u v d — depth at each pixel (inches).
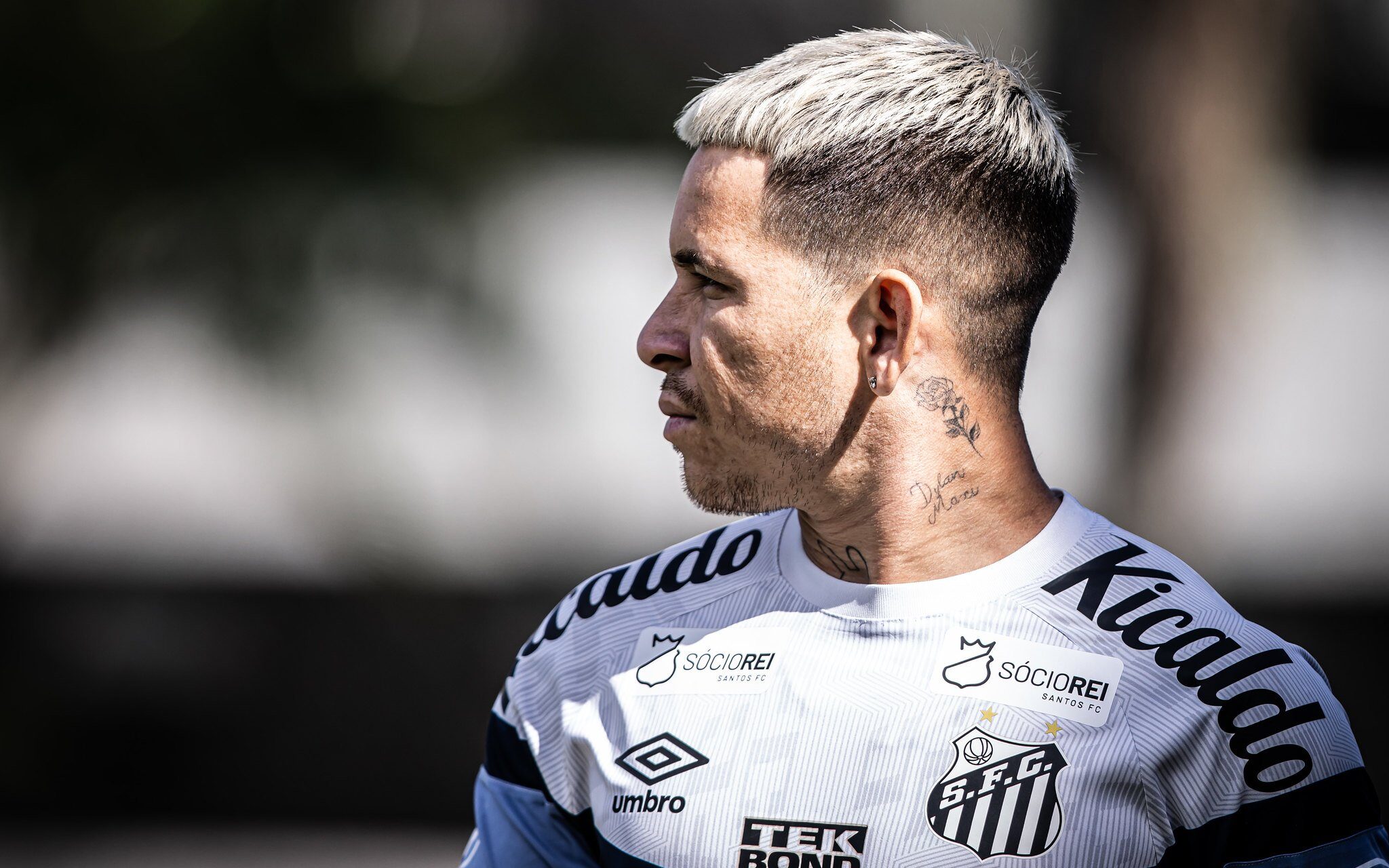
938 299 177.5
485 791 206.2
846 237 175.5
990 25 686.5
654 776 180.1
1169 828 163.8
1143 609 172.7
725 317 178.5
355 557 666.2
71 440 839.7
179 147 593.9
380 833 796.0
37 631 832.9
